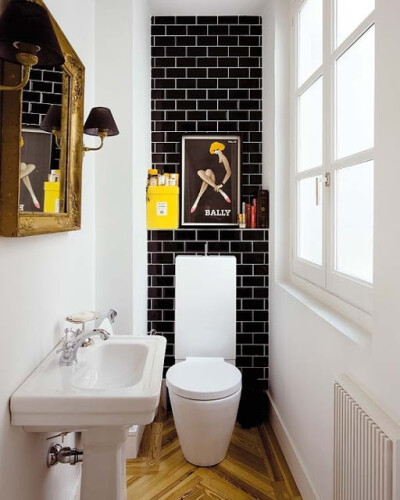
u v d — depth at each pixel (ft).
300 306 6.10
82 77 5.33
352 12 5.12
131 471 6.47
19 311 3.76
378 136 3.65
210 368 7.00
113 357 5.21
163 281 8.91
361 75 4.85
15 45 2.92
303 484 5.76
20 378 3.79
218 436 6.40
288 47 7.86
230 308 8.06
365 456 3.46
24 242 3.88
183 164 9.11
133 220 7.04
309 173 6.65
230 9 8.81
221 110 9.11
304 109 7.21
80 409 3.58
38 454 4.25
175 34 9.07
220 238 8.88
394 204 3.35
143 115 8.08
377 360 3.62
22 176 3.64
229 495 5.91
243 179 9.16
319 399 5.20
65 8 5.16
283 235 8.03
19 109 3.34
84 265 6.30
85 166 6.38
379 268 3.61
